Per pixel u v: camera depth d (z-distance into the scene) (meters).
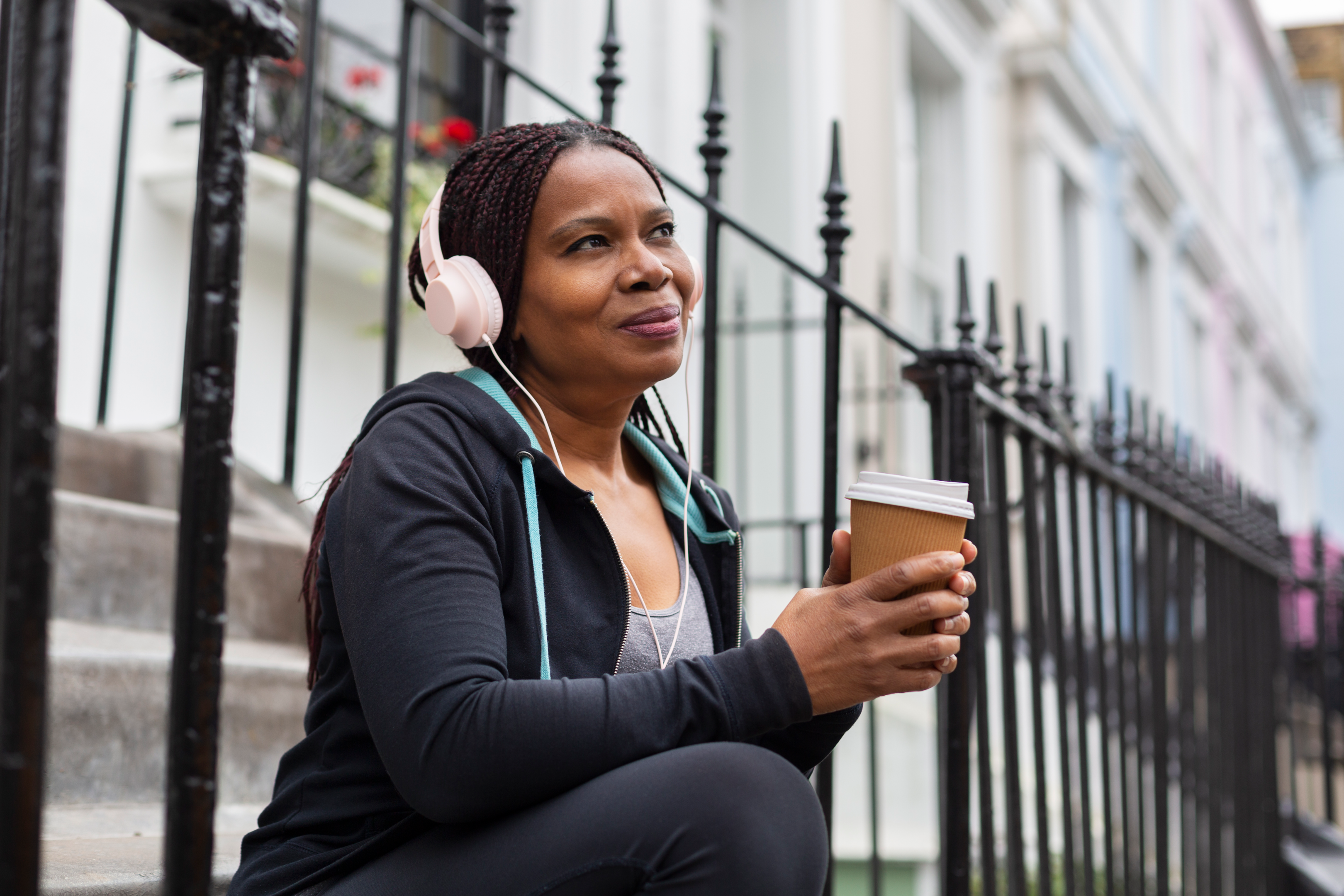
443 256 1.29
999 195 8.27
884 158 6.68
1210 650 3.38
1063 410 2.40
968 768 1.71
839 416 1.84
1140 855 2.65
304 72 2.43
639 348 1.21
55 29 0.63
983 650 1.84
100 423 2.58
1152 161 10.86
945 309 7.56
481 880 0.97
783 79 5.89
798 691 1.00
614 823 0.94
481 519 1.09
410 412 1.13
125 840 1.58
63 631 1.98
